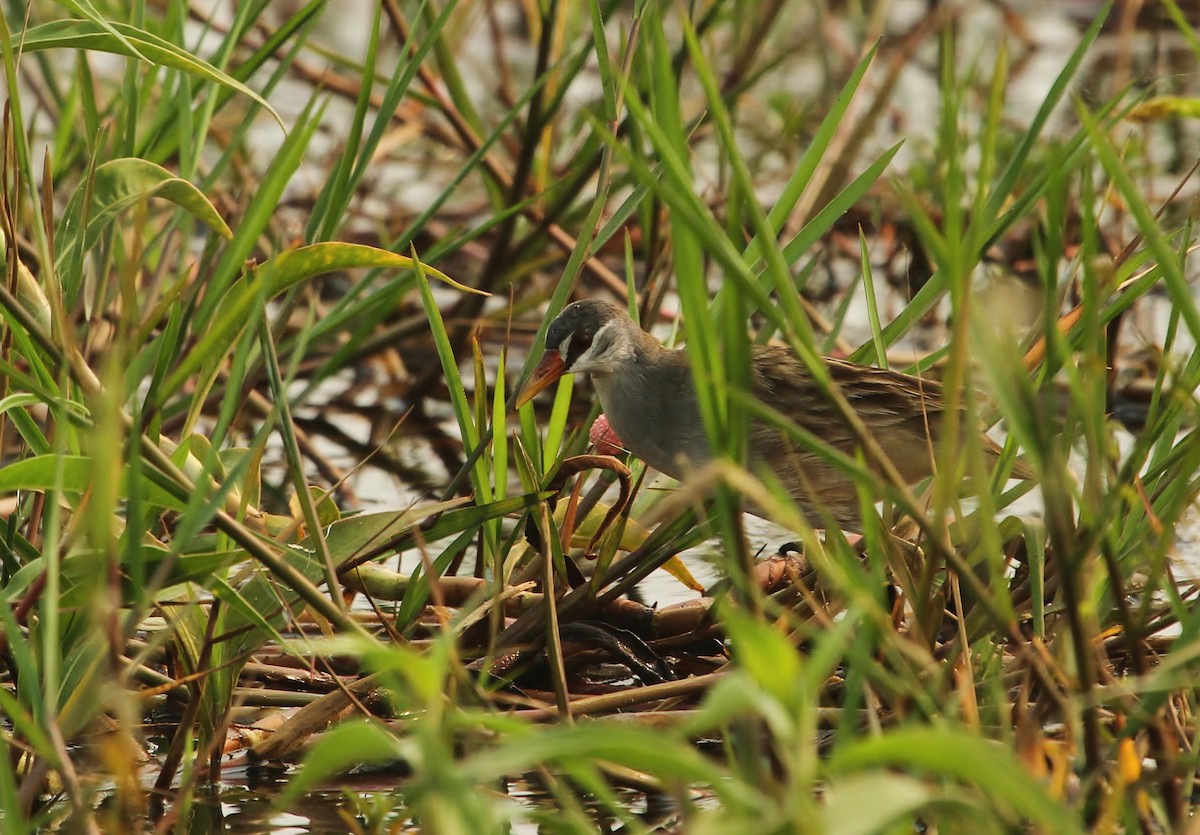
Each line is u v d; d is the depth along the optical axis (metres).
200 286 9.12
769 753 5.71
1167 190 15.92
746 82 12.51
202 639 7.08
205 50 16.50
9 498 9.53
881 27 17.73
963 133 12.69
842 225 15.63
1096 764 5.46
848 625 4.63
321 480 11.66
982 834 4.49
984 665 6.58
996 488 7.13
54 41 7.29
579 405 13.24
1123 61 16.44
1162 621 7.19
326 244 6.64
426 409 13.43
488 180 13.26
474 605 6.93
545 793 6.85
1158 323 13.84
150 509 6.57
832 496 8.75
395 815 6.65
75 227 7.38
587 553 8.05
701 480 4.70
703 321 4.95
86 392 5.51
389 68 17.86
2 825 5.72
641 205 11.20
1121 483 5.64
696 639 8.11
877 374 8.77
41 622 6.46
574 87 18.69
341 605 6.23
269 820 6.67
